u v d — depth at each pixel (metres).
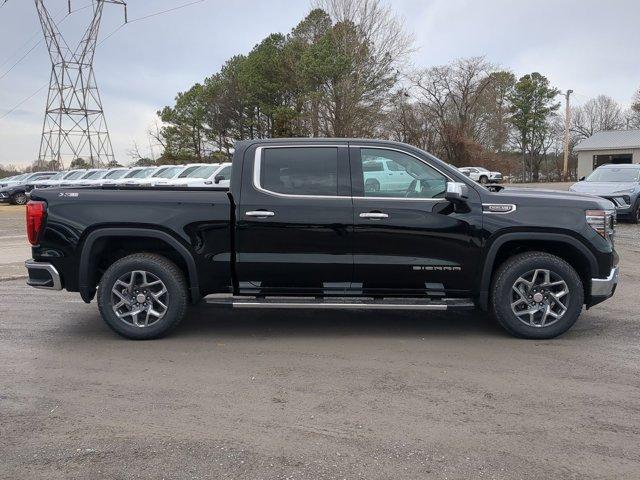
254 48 44.06
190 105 54.25
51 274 5.49
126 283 5.50
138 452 3.33
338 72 32.59
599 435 3.54
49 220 5.46
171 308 5.48
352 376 4.56
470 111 47.50
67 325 6.17
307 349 5.27
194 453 3.32
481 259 5.38
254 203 5.38
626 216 15.66
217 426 3.67
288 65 39.16
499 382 4.41
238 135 48.19
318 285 5.46
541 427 3.64
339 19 35.25
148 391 4.26
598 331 5.79
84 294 5.57
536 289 5.43
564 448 3.37
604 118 72.88
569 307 5.39
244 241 5.40
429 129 43.62
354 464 3.19
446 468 3.15
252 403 4.04
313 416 3.81
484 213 5.34
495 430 3.60
